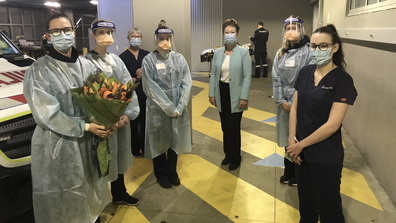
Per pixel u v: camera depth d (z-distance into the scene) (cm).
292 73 295
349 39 491
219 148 438
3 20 1312
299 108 197
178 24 399
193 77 1089
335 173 188
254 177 346
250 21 1110
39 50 761
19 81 266
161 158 329
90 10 1266
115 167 252
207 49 1059
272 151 421
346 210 275
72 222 206
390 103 296
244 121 562
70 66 204
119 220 270
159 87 296
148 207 289
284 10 1077
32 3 1287
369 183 323
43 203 203
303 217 215
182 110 311
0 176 199
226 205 291
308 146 191
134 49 378
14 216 211
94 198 224
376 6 348
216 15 1132
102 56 250
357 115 425
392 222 257
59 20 194
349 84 180
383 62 321
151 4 401
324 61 184
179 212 281
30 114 224
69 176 200
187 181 339
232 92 344
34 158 199
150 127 311
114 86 202
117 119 208
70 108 202
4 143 206
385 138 308
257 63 1059
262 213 277
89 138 214
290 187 322
